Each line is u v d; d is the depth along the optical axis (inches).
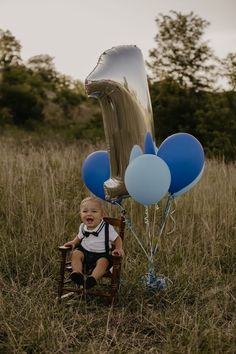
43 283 207.3
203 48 805.9
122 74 187.0
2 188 305.3
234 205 291.7
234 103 754.8
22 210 278.5
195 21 808.9
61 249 197.5
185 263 229.5
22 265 228.1
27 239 250.2
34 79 1683.1
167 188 190.7
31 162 347.9
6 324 166.9
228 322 182.2
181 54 809.5
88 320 181.6
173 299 201.9
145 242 256.5
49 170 329.4
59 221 264.7
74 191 308.5
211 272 225.5
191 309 192.4
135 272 222.5
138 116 189.9
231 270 239.6
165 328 174.1
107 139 193.6
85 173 212.8
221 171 352.8
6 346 161.2
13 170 333.7
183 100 791.7
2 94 1454.2
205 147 695.7
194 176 199.9
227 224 272.1
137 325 180.4
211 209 285.9
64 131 1157.7
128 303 197.0
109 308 193.2
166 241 251.1
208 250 253.4
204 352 157.2
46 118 1456.7
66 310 188.1
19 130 1288.1
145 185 185.8
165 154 198.7
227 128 733.3
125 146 190.5
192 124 779.4
